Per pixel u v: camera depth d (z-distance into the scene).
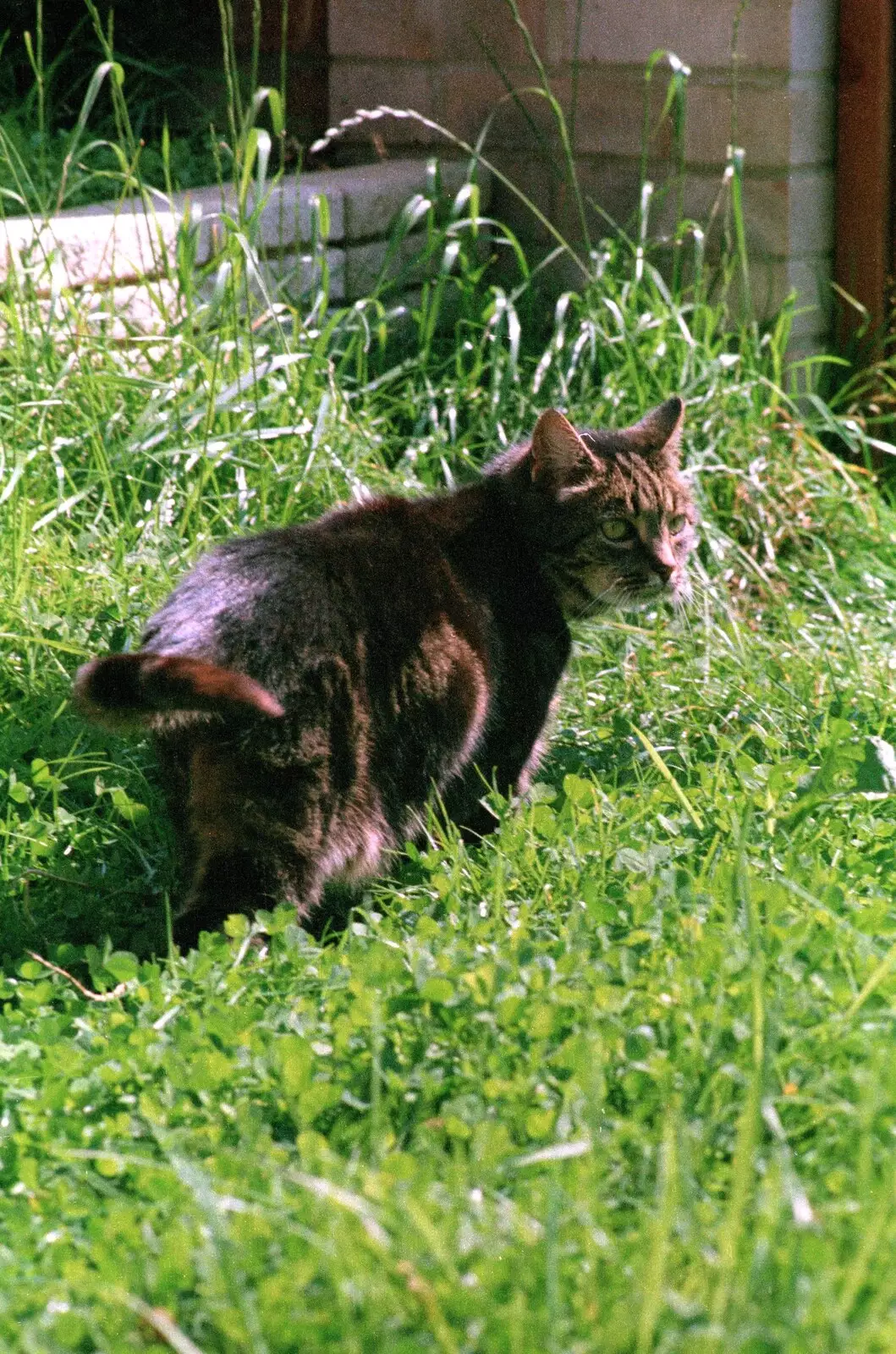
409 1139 1.57
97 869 2.17
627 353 2.65
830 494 2.67
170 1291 1.30
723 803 2.18
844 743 2.28
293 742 2.03
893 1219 1.30
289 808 2.04
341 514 2.18
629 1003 1.72
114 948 2.11
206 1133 1.56
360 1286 1.24
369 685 2.10
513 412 2.65
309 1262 1.28
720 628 2.46
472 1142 1.50
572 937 1.87
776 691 2.38
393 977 1.78
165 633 2.07
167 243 2.64
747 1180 1.37
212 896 2.05
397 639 2.12
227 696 1.84
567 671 2.37
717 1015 1.59
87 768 2.22
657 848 2.14
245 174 2.52
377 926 2.04
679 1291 1.28
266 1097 1.63
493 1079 1.56
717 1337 1.16
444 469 2.53
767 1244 1.24
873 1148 1.46
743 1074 1.56
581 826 2.17
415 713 2.13
